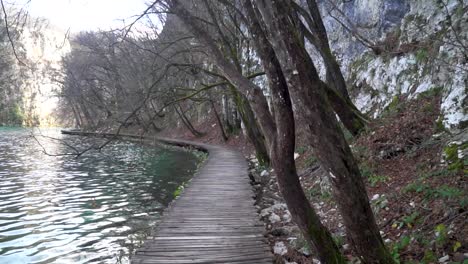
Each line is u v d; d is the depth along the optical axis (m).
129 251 7.81
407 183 7.27
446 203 5.54
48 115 81.25
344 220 3.67
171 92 15.39
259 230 7.56
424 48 11.22
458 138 7.11
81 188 14.77
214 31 19.30
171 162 23.22
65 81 51.78
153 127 44.75
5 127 73.81
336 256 4.15
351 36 17.33
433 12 11.30
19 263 7.32
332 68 11.63
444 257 4.48
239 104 17.22
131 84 27.00
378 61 13.96
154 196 13.33
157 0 6.58
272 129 4.13
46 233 9.12
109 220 10.26
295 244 6.64
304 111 3.50
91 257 7.57
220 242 6.86
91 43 34.44
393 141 9.22
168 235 7.26
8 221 10.14
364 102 14.04
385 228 6.06
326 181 9.66
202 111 42.00
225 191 11.48
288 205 4.07
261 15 3.98
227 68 4.51
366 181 8.66
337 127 3.56
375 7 15.73
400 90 11.86
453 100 7.98
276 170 4.01
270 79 3.90
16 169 19.94
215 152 24.08
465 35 8.62
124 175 18.09
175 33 20.52
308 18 11.72
